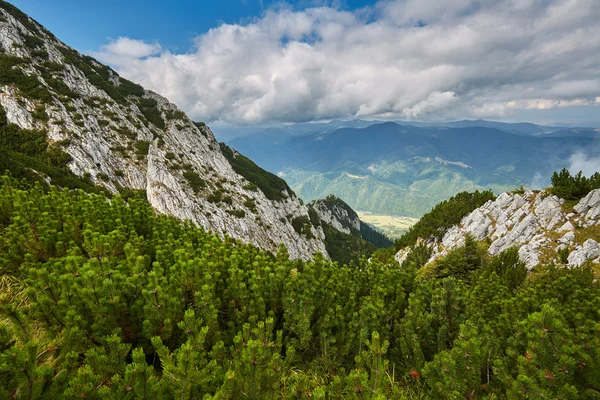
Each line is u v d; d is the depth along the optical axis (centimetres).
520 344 531
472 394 470
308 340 647
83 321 466
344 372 618
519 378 408
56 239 800
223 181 8112
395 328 749
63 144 5288
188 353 371
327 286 812
